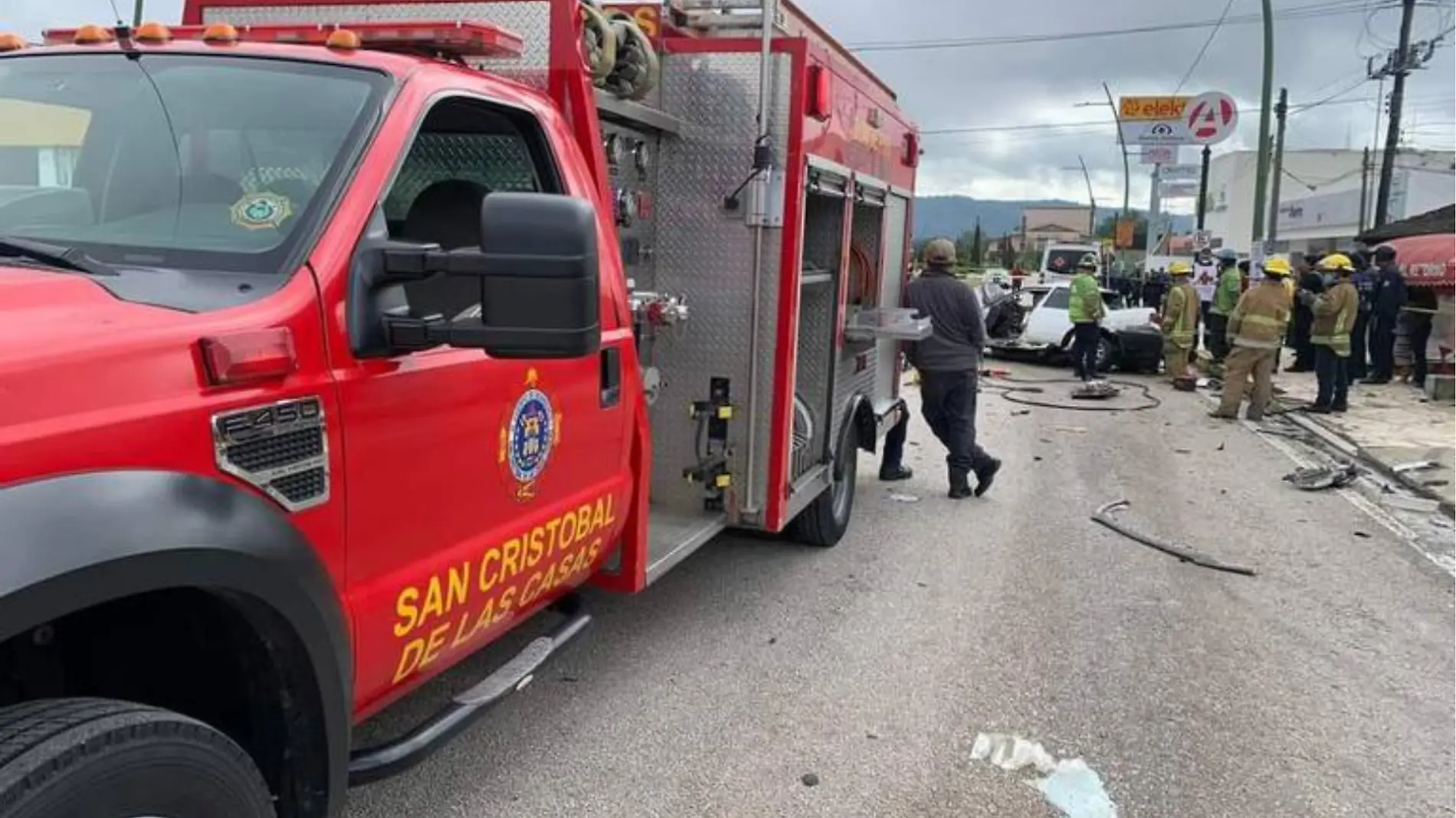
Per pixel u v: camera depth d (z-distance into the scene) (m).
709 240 5.20
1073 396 14.95
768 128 5.05
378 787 3.71
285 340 2.20
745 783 3.86
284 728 2.35
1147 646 5.36
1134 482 9.32
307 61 2.85
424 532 2.68
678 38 5.26
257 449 2.12
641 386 4.00
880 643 5.24
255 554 2.07
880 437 7.68
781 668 4.89
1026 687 4.80
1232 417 13.23
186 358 2.01
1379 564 6.98
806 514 6.57
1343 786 4.04
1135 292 31.12
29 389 1.75
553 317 2.31
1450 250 15.63
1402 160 54.66
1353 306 13.30
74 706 1.87
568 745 4.07
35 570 1.66
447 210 3.00
